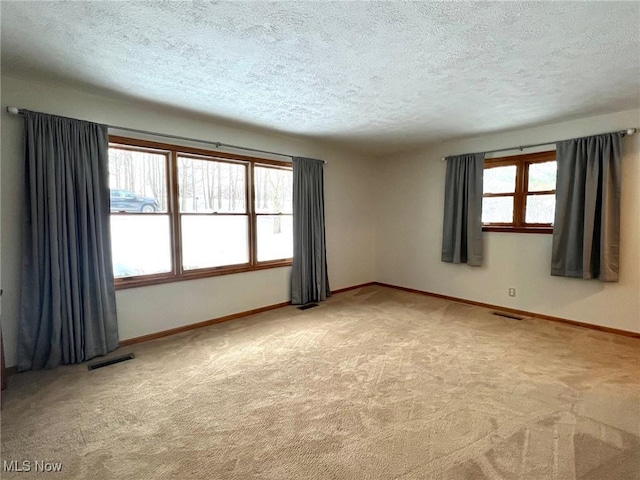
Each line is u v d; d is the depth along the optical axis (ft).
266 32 6.03
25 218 8.20
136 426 6.19
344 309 14.10
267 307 13.99
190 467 5.17
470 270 14.79
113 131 9.64
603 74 7.82
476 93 9.11
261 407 6.82
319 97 9.43
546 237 12.39
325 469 5.14
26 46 6.52
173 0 5.06
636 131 10.23
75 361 8.84
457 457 5.38
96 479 4.92
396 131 13.29
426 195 16.37
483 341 10.34
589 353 9.41
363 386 7.64
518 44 6.44
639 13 5.37
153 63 7.30
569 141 11.38
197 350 9.75
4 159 8.01
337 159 16.61
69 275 8.70
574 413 6.55
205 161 12.03
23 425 6.19
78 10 5.31
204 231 12.07
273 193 14.24
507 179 13.46
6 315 8.17
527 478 4.93
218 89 8.82
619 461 5.27
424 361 8.94
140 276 10.48
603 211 10.67
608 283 11.05
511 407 6.77
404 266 17.63
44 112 8.43
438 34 6.08
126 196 10.23
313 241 15.11
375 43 6.43
